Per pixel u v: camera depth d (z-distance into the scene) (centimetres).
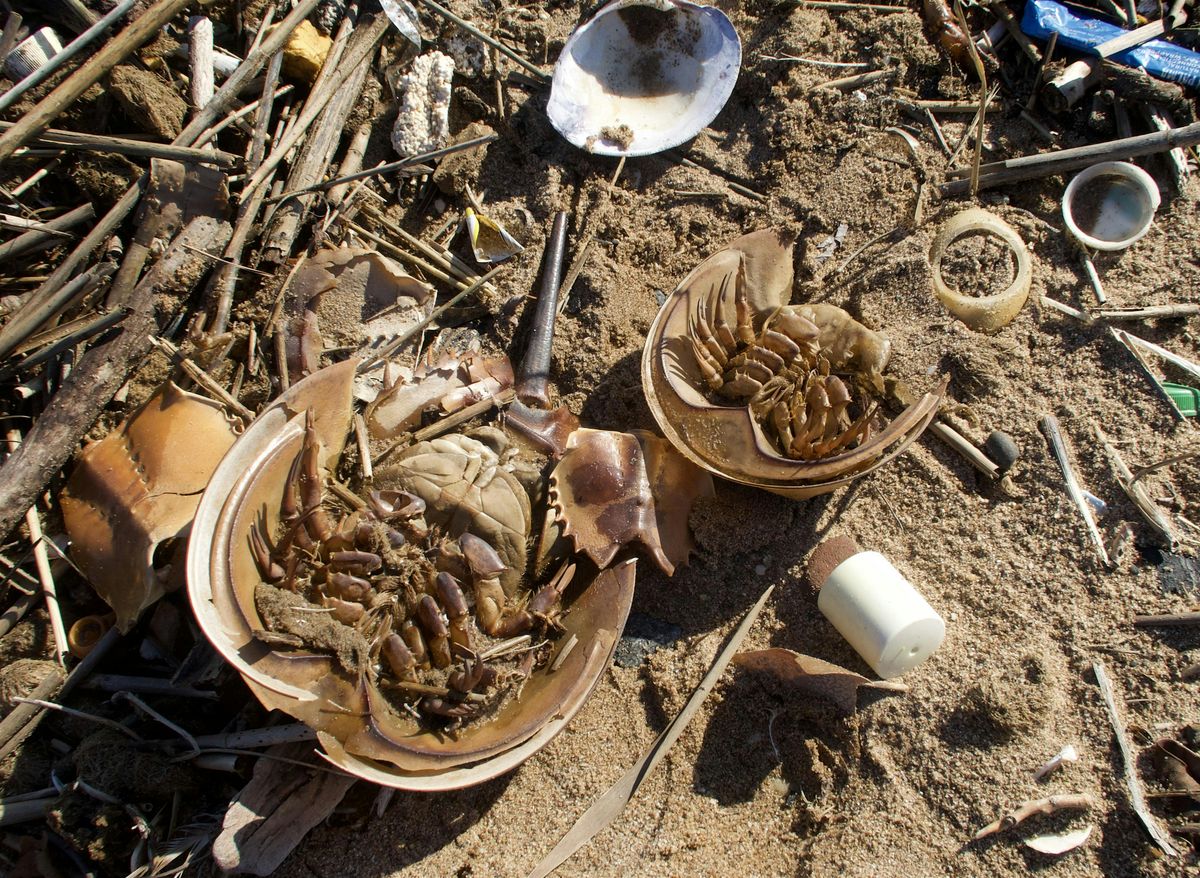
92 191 42
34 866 37
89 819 37
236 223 43
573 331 46
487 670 37
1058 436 42
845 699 39
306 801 37
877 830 38
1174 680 38
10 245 41
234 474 36
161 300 41
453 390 43
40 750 39
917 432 38
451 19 48
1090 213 46
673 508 41
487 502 40
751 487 42
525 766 39
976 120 49
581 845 38
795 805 39
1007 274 44
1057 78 47
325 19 48
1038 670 39
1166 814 37
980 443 43
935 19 50
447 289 47
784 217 48
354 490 41
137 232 42
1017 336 44
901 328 44
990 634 40
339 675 34
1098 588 40
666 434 40
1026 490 42
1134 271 45
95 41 43
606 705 40
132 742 38
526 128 50
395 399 43
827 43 50
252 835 36
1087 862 37
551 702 36
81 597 40
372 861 38
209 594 34
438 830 38
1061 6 49
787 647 41
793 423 41
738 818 39
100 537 38
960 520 42
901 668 39
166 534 37
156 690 39
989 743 38
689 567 42
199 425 39
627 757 39
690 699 40
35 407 41
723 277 43
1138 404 42
